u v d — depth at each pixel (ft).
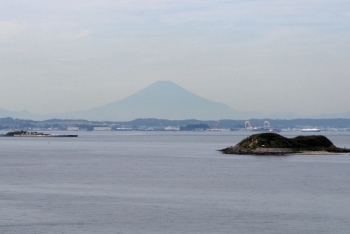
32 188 406.41
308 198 354.95
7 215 296.30
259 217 291.58
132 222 280.10
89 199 350.64
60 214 299.17
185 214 299.79
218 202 338.34
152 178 481.05
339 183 439.63
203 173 529.86
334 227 269.64
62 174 520.83
